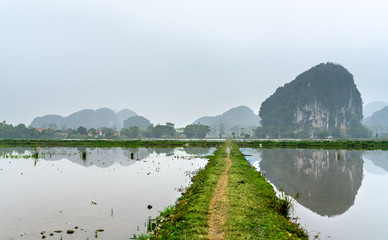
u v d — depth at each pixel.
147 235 9.43
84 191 16.86
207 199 12.58
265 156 43.28
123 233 9.92
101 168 27.05
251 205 11.67
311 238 9.95
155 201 14.48
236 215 10.21
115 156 40.38
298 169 29.09
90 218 11.68
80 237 9.54
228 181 17.14
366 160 39.06
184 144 72.25
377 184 21.45
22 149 56.25
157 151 51.53
